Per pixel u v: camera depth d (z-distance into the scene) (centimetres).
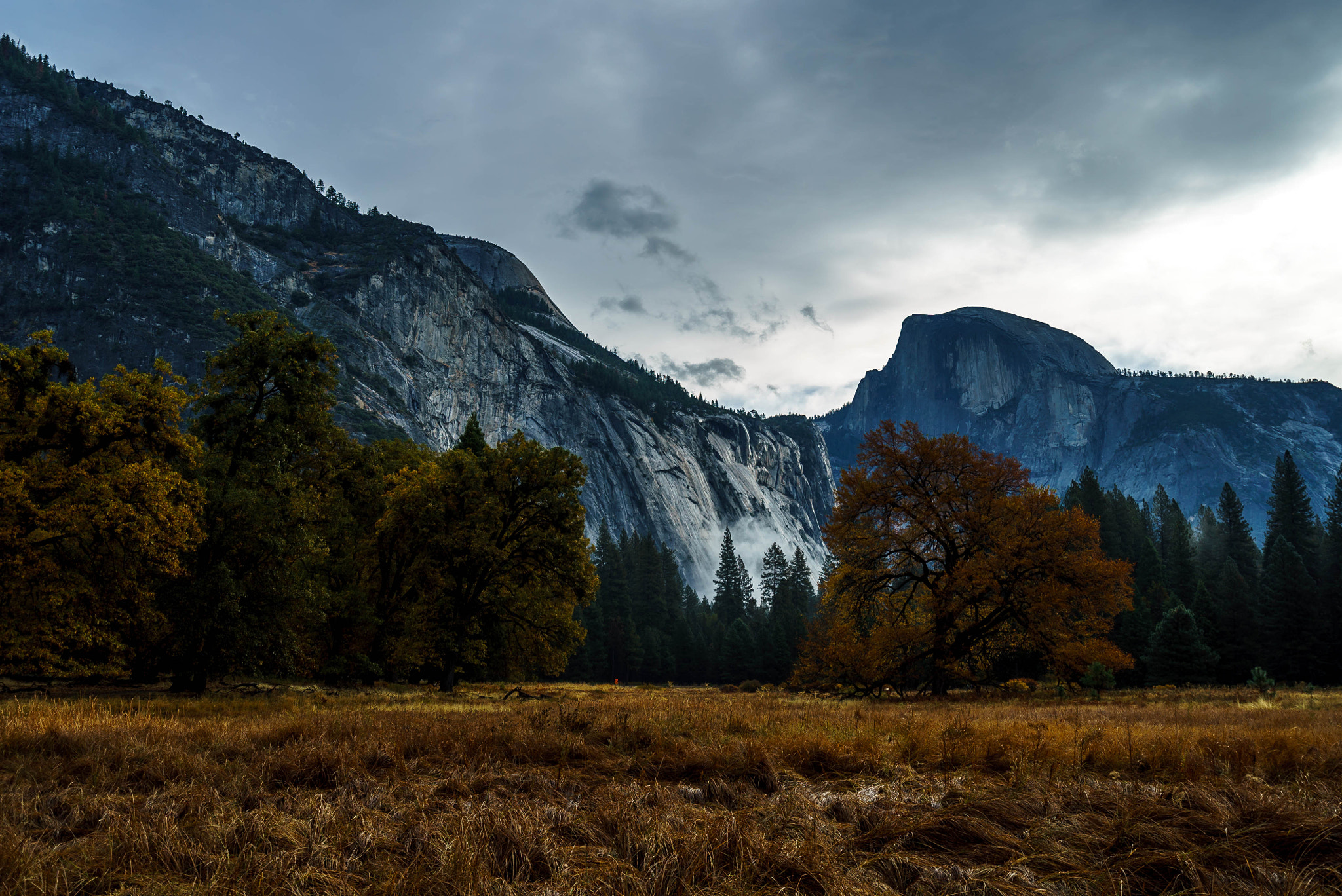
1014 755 707
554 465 3347
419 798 551
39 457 2117
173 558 2053
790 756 732
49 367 2128
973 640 3009
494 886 331
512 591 3422
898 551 3084
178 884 345
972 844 422
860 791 595
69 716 968
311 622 2933
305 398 2561
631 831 412
